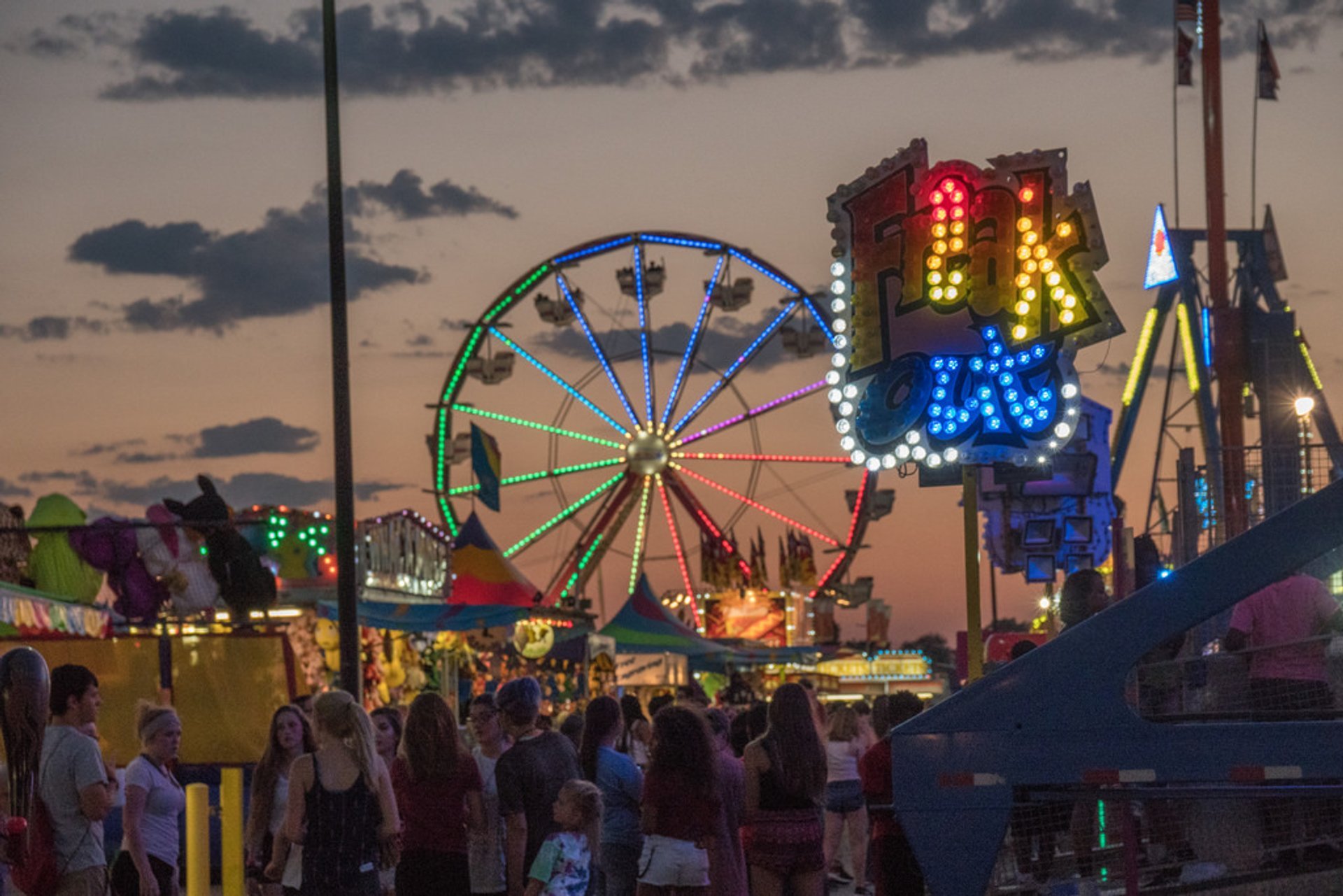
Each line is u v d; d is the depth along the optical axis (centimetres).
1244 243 3391
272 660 1883
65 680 992
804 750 1140
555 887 1104
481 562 3053
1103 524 2670
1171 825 826
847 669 5866
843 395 1528
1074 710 823
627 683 4078
